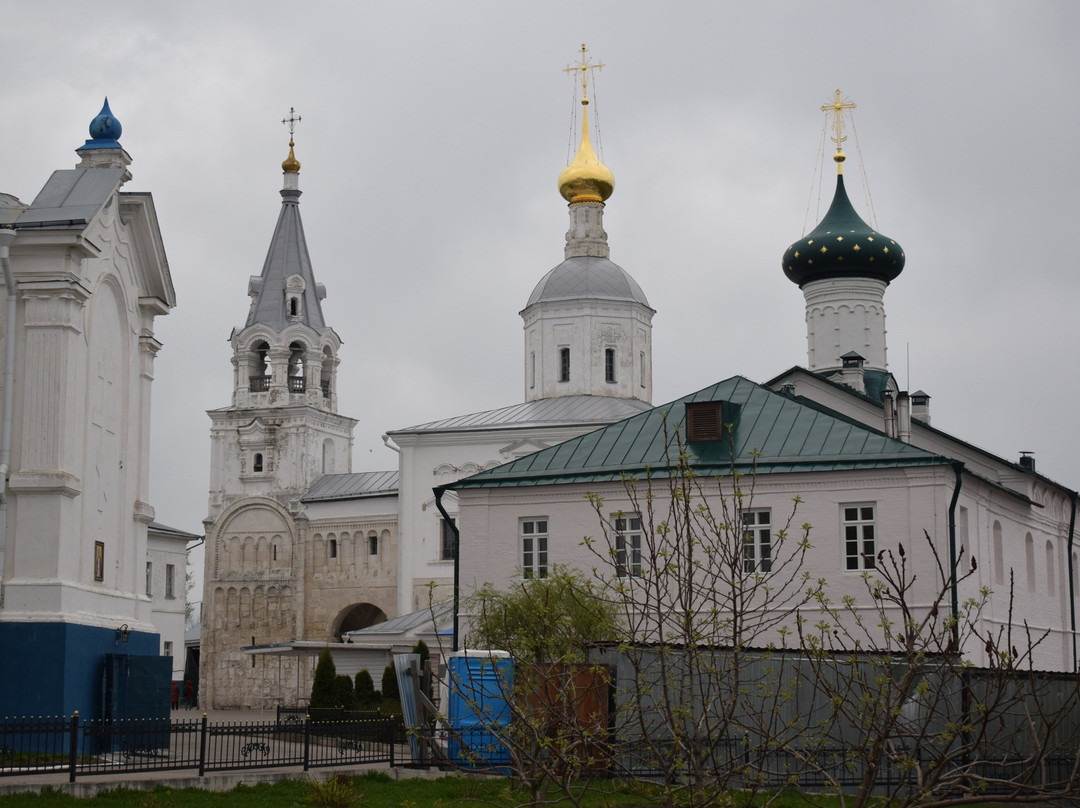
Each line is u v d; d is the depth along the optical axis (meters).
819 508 37.28
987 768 26.62
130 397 33.12
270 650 64.44
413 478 73.31
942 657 15.99
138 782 24.42
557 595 29.69
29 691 28.27
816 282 63.97
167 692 31.06
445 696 30.84
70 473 29.39
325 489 91.06
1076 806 17.98
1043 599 47.25
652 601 35.50
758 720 16.72
